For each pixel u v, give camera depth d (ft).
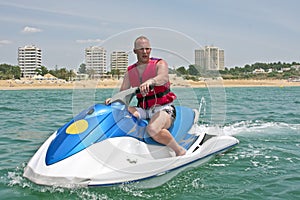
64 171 11.65
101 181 11.51
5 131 23.73
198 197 11.54
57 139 12.94
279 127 24.39
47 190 11.51
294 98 57.72
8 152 17.53
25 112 35.58
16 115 32.94
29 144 19.54
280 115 31.48
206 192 11.97
